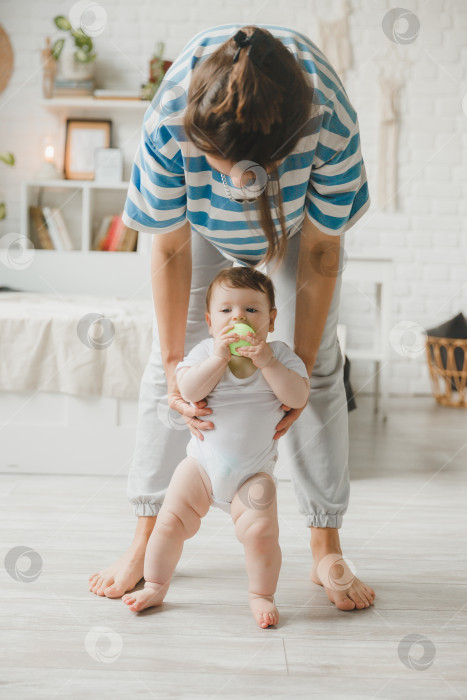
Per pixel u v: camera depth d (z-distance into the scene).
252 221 1.02
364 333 3.50
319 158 0.97
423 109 3.47
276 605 1.13
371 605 1.14
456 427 2.71
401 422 2.80
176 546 1.11
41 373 1.90
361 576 1.26
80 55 3.30
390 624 1.07
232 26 0.95
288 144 0.83
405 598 1.17
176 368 1.13
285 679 0.91
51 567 1.26
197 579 1.23
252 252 1.13
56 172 3.34
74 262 3.22
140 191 1.06
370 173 3.49
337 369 1.22
